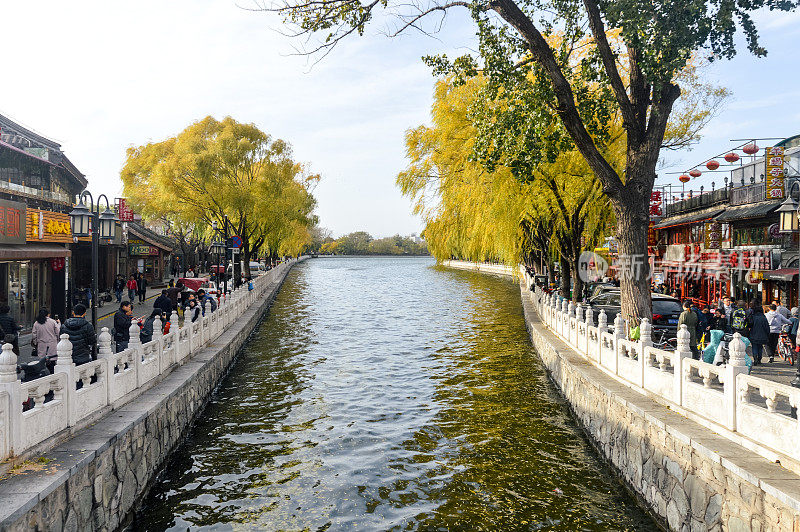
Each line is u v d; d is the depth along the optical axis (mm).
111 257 34438
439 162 24703
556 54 14461
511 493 9398
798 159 20266
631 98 13695
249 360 19922
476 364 19250
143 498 8922
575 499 9180
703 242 27250
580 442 11820
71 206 27625
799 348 9141
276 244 46000
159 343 11672
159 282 45844
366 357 20516
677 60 12078
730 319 15539
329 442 11766
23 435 6438
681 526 7418
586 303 20328
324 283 63938
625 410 9523
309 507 8914
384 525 8352
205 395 14102
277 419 13281
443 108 23562
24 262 20922
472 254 29531
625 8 11570
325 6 11703
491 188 21297
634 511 8734
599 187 20234
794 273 17312
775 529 5480
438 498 9234
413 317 32375
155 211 36938
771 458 6258
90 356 10148
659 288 29094
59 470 6211
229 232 38906
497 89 13836
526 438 12039
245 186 36625
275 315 33031
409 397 15156
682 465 7418
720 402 7457
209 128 35906
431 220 29828
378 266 123750
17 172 22156
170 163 33531
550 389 15961
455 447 11508
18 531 5230
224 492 9430
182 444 11531
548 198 21250
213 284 30688
